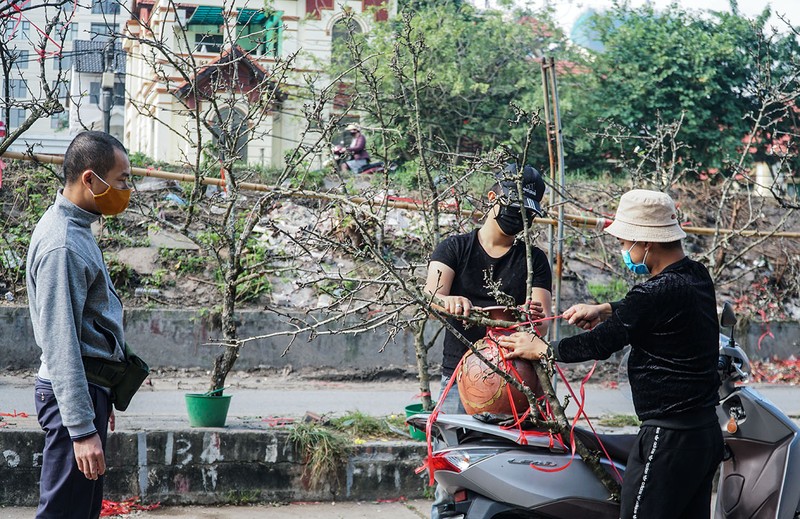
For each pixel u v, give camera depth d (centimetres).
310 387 955
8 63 572
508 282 419
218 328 995
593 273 1223
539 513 366
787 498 429
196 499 553
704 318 342
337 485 573
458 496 377
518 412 375
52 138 3034
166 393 870
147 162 1363
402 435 623
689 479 340
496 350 377
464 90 1747
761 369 1138
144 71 2291
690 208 1458
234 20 1953
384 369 1027
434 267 425
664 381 340
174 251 1112
